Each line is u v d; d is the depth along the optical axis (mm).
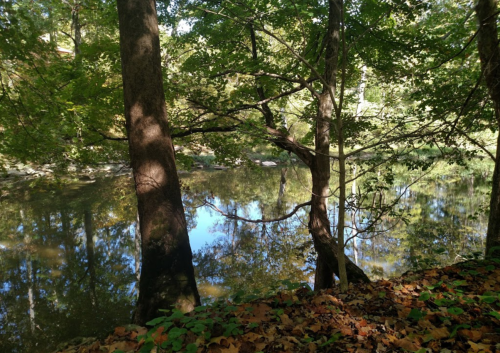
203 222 14711
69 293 8266
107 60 7328
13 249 10922
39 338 6324
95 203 16234
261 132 5797
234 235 12852
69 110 5719
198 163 30031
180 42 8461
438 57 7090
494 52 3904
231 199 18438
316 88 9250
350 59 8148
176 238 4574
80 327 6730
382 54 7809
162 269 4445
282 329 2916
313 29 7531
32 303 7719
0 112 6020
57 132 6504
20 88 5633
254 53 7836
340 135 3529
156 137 4668
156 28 4824
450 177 21656
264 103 7629
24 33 5098
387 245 10344
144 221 4598
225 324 2684
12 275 9133
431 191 18141
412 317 2746
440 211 14031
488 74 4406
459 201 15703
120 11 4707
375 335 2666
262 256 10531
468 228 11625
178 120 8062
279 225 13938
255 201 18219
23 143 6621
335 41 6422
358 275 5562
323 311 3221
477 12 4418
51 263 10023
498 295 2793
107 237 12492
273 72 7055
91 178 21594
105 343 3043
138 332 3139
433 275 3924
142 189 4617
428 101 6105
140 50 4633
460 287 3428
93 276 9312
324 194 6555
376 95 10852
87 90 6934
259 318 3078
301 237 12484
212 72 7535
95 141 8219
